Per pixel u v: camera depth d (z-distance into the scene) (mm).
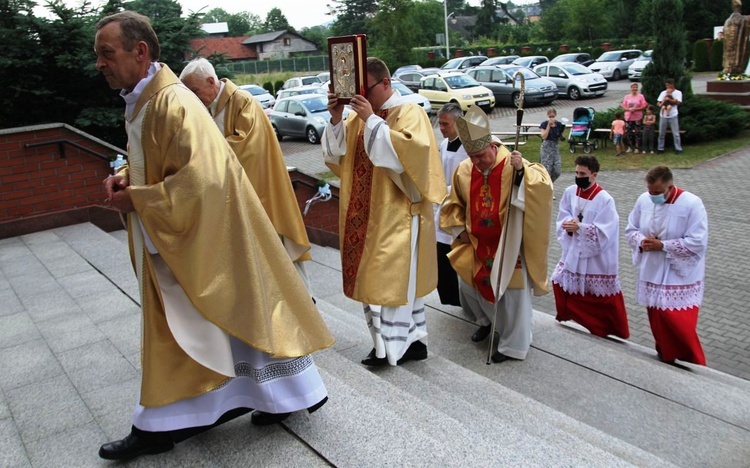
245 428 2965
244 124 4379
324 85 24922
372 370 4230
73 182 7301
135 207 2395
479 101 23156
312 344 2717
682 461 3783
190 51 9289
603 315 6188
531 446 3086
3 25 8227
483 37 65188
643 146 15695
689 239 5453
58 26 8227
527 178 4688
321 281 6730
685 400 4473
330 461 2688
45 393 3469
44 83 8461
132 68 2469
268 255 2645
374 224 4059
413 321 4453
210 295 2438
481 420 3443
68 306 4855
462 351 5293
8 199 6988
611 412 4336
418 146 3756
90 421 3154
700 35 43719
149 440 2689
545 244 4844
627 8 51125
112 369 3744
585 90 25000
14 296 5129
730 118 16422
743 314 7242
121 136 8992
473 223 5066
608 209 5918
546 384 4730
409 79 25484
